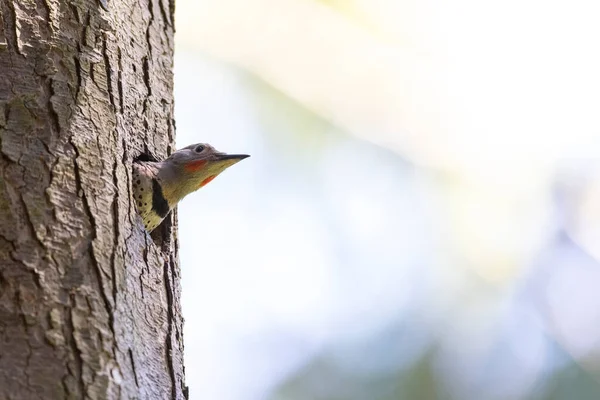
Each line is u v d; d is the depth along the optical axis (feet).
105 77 22.59
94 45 22.68
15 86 21.01
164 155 25.85
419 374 46.55
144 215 24.06
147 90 25.32
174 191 25.80
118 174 21.49
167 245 25.54
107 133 21.76
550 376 48.21
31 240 19.34
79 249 19.71
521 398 47.19
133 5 25.46
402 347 47.78
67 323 18.74
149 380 20.18
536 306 51.37
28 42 21.66
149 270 21.91
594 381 47.98
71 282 19.25
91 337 18.86
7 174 19.92
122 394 18.76
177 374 21.62
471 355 48.24
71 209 20.07
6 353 18.06
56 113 21.03
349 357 47.37
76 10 22.79
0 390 17.61
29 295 18.72
